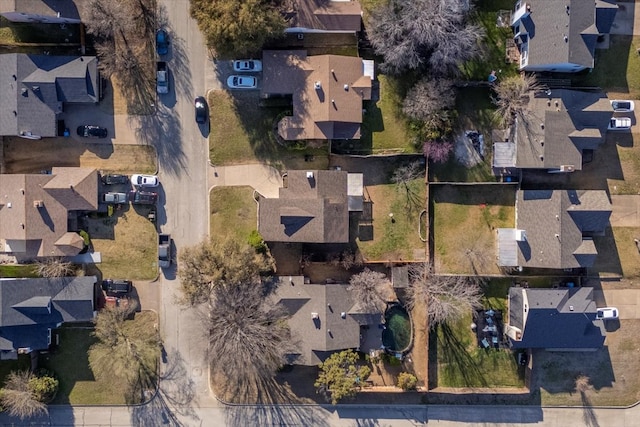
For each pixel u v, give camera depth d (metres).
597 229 44.12
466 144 45.53
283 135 44.09
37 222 43.25
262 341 42.47
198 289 42.03
